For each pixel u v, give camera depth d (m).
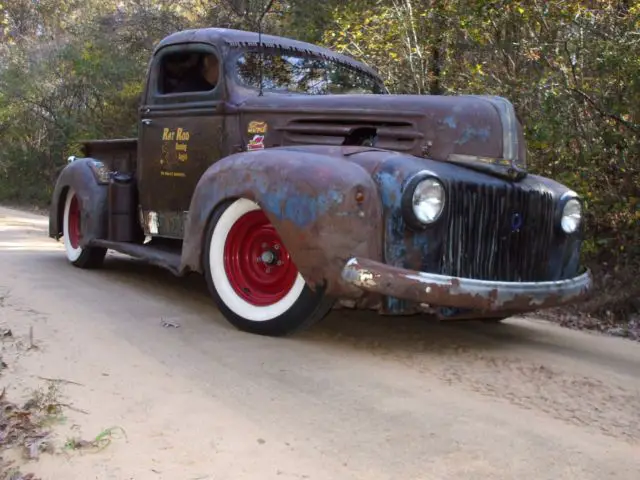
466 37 8.26
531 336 4.87
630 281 5.88
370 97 4.68
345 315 5.12
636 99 6.20
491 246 4.13
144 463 2.63
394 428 3.01
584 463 2.74
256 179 4.19
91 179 6.48
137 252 5.59
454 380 3.71
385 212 3.84
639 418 3.26
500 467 2.68
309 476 2.57
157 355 3.92
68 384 3.41
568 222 4.48
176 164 5.57
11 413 3.01
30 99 19.58
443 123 4.31
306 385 3.52
